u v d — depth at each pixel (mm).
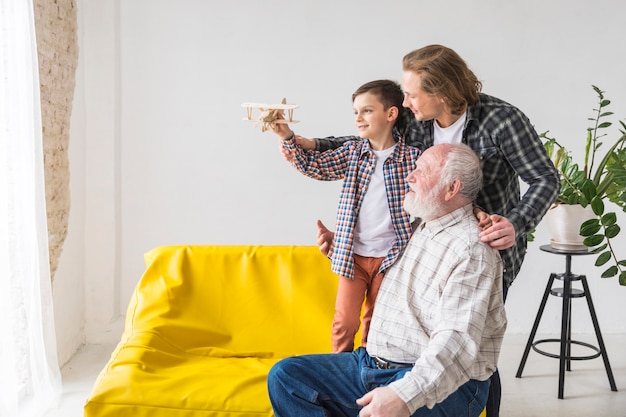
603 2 4199
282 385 2168
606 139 4289
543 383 3609
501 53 4223
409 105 2250
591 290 4367
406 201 2201
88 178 4125
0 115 2705
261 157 4254
